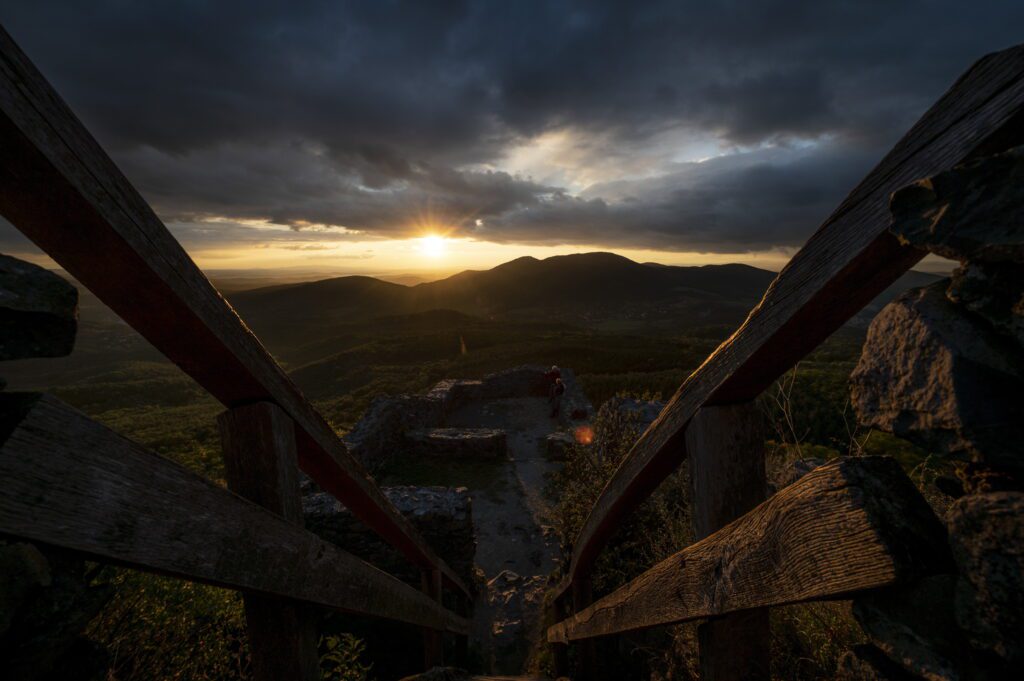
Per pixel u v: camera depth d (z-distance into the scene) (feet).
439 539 18.13
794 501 2.50
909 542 2.00
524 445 36.27
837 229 2.60
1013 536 1.60
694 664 6.99
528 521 24.68
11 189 2.10
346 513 17.28
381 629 14.75
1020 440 1.69
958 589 1.78
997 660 1.68
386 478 29.43
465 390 49.52
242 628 9.14
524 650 16.02
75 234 2.27
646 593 4.68
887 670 2.23
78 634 2.27
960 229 1.81
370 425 29.86
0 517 1.74
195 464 20.51
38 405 1.90
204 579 2.66
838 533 2.19
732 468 3.68
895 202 2.10
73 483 1.98
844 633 5.64
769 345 3.04
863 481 2.15
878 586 2.00
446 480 29.32
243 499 3.05
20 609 1.94
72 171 2.06
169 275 2.51
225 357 3.04
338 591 4.38
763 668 3.86
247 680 8.21
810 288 2.70
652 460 4.52
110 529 2.11
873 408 2.26
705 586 3.50
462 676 8.59
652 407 23.89
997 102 1.95
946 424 1.86
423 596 7.93
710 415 3.68
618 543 12.84
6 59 1.91
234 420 3.58
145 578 7.59
